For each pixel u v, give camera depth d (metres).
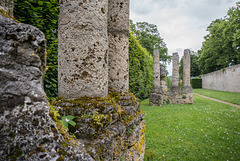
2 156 0.80
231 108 9.12
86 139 1.57
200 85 34.91
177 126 5.45
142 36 28.34
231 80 21.17
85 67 1.86
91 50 1.87
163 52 30.81
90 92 1.89
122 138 2.00
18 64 0.91
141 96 12.26
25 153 0.84
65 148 0.98
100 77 1.96
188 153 3.67
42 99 0.96
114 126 1.94
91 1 1.86
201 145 4.09
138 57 9.71
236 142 4.23
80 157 1.02
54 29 3.70
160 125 5.71
